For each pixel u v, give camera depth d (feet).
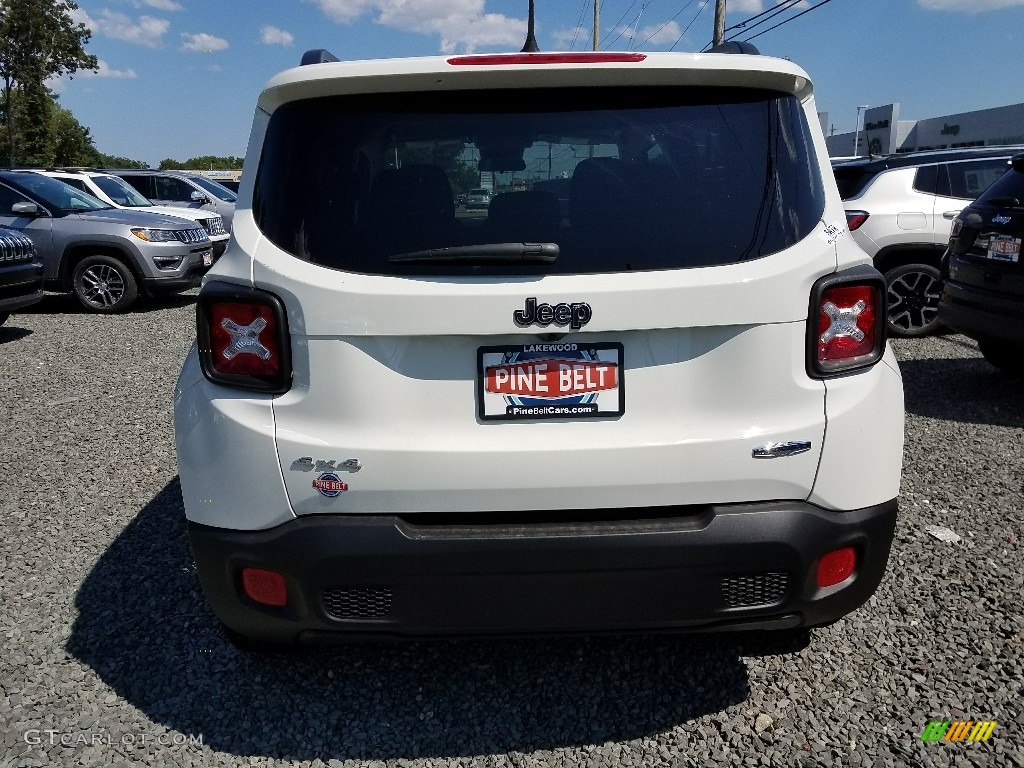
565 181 7.22
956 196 26.48
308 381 7.09
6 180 37.58
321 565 7.11
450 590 7.14
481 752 7.97
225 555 7.38
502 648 9.69
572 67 7.09
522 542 7.04
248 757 7.93
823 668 9.13
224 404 7.26
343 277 7.00
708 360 7.12
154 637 9.94
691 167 7.27
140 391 22.12
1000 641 9.51
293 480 7.13
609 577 7.11
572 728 8.29
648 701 8.68
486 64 7.11
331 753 7.98
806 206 7.30
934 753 7.76
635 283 6.93
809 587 7.34
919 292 26.94
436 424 7.14
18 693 8.85
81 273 36.55
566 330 6.91
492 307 6.88
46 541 12.60
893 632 9.76
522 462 7.05
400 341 7.06
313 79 7.22
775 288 7.00
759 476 7.15
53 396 21.62
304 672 9.26
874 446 7.38
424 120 7.32
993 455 15.88
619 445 7.06
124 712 8.57
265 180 7.43
